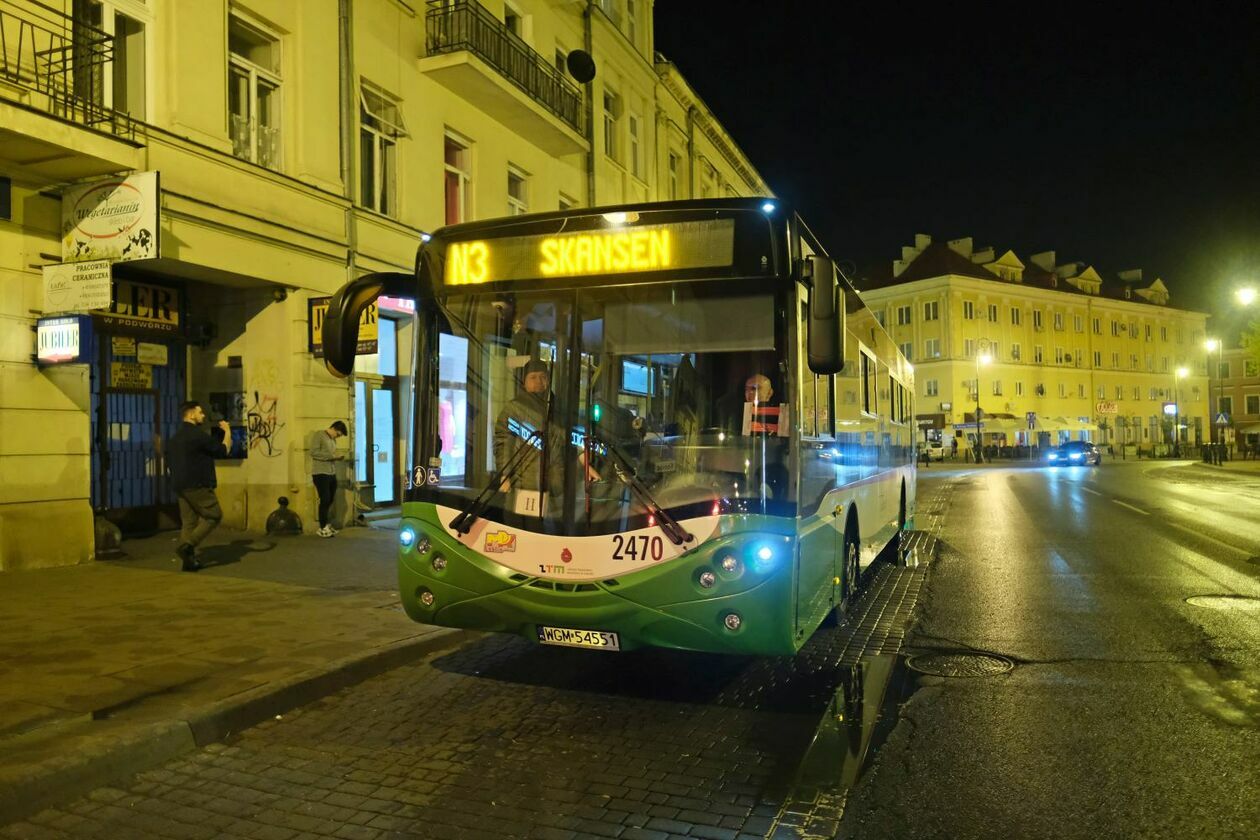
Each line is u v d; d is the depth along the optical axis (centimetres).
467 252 578
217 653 639
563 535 521
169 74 1084
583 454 527
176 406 1288
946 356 6781
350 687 612
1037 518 1820
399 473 1627
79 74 984
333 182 1352
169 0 1084
